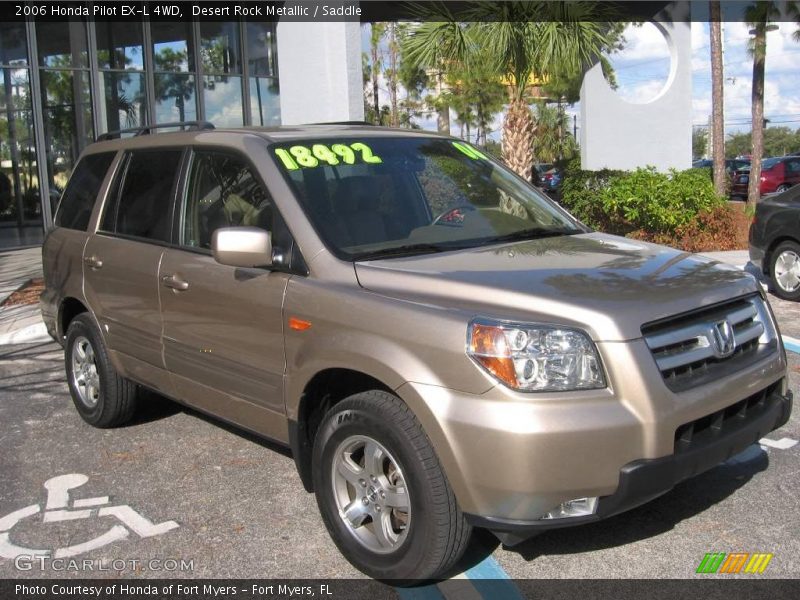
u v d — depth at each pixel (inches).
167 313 181.9
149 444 209.2
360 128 188.9
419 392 126.3
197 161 183.5
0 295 417.1
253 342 158.9
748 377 138.3
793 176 1123.9
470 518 124.6
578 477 119.5
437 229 165.5
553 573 140.5
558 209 193.0
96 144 232.8
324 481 144.3
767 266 375.2
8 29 568.7
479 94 978.1
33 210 593.6
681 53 735.1
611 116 713.6
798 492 167.6
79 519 168.1
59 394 258.4
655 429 122.0
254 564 147.6
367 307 137.1
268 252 148.6
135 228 199.5
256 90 702.5
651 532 153.3
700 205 549.0
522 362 120.9
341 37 585.3
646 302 128.7
